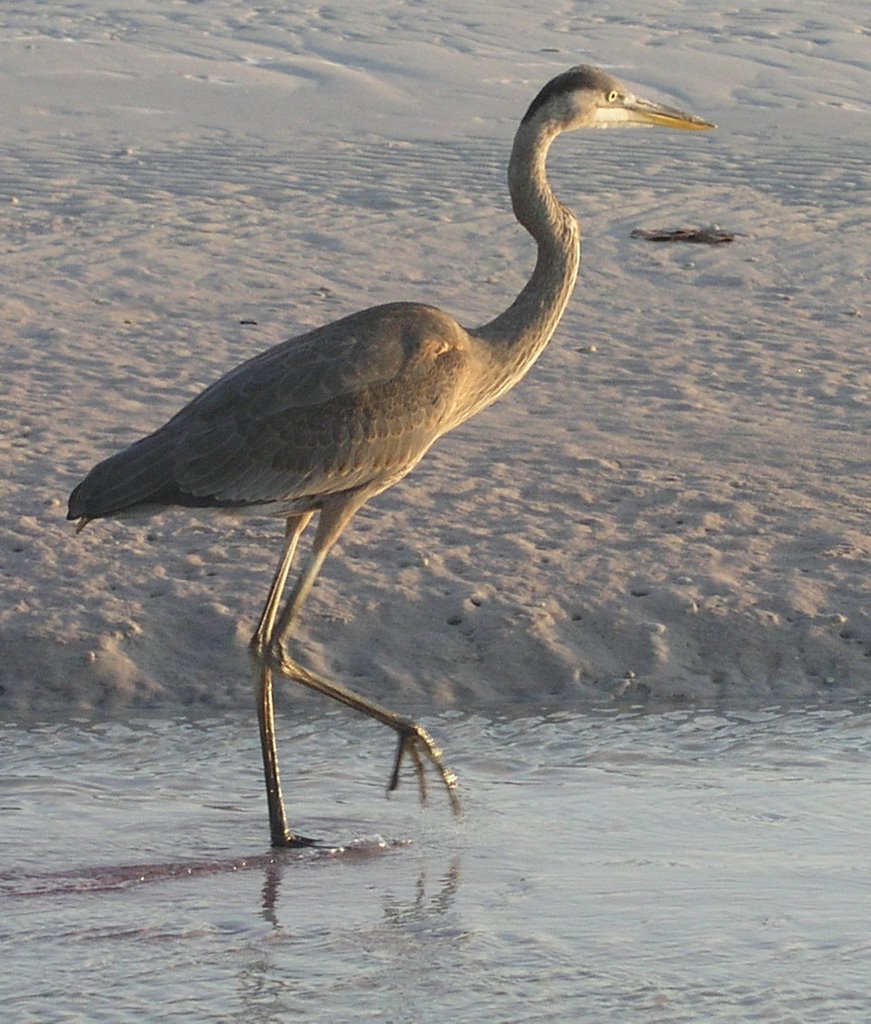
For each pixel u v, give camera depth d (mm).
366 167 27062
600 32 35781
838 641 12906
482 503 15062
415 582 13484
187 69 32750
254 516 10742
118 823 10469
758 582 13547
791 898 9312
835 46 34750
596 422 17516
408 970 8641
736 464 16219
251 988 8484
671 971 8562
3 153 27250
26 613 12969
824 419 17719
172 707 12336
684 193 26047
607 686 12602
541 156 11273
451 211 25109
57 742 11680
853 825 10297
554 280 11242
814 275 22812
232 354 19500
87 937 9023
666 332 20672
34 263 22438
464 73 32812
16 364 18859
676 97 31438
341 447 10508
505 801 10797
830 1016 8109
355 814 10656
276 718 12172
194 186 25938
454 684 12578
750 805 10625
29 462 15867
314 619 13016
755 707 12305
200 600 13203
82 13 36781
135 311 20938
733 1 38406
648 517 14820
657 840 10141
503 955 8766
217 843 10234
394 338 10703
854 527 14602
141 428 16984
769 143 28703
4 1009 8266
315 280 22250
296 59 33656
